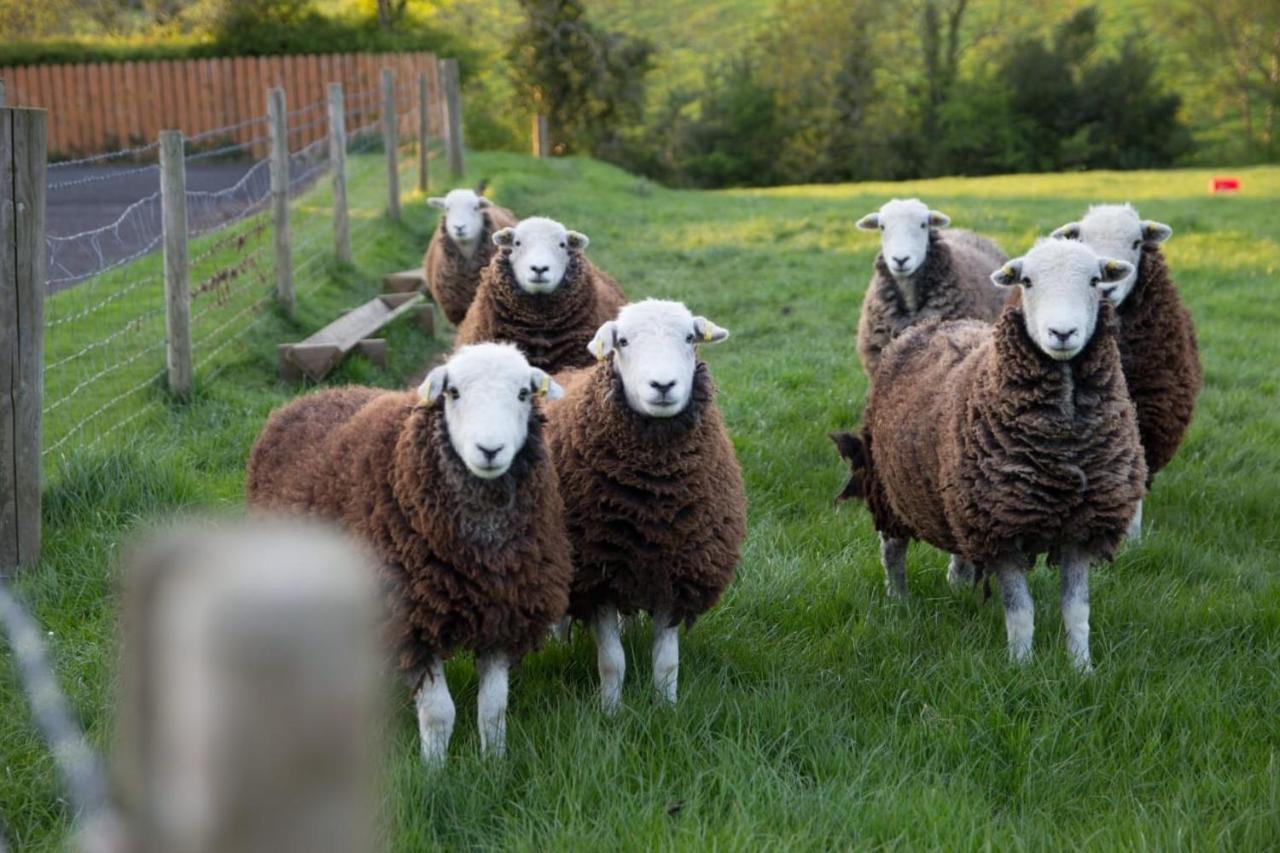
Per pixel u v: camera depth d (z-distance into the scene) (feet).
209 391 28.14
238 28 113.39
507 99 148.46
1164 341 22.58
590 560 16.10
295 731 2.03
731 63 165.58
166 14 125.39
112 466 21.52
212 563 1.93
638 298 45.70
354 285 43.21
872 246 55.88
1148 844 12.03
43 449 22.77
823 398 30.50
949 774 13.65
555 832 12.00
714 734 14.42
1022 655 16.98
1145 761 13.93
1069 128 151.02
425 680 14.42
